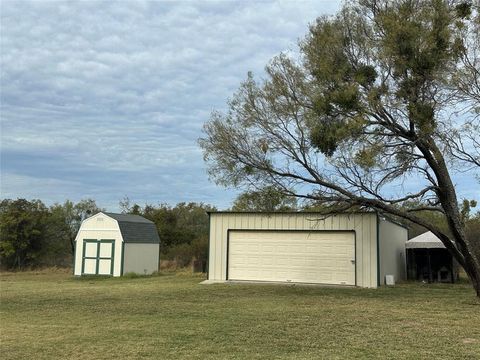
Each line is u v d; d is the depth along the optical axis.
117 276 29.47
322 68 15.56
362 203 16.59
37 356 7.83
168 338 9.06
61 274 32.94
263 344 8.55
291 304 14.02
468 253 15.82
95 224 31.22
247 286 19.94
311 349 8.16
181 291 17.95
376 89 15.04
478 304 14.04
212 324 10.55
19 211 39.09
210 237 23.16
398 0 15.12
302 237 21.66
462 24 14.29
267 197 17.12
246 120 17.03
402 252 25.77
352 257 20.75
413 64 14.09
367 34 15.70
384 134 15.25
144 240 32.03
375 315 11.87
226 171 17.36
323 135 15.27
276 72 18.80
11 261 38.66
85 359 7.61
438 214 25.72
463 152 15.25
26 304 14.48
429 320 11.13
